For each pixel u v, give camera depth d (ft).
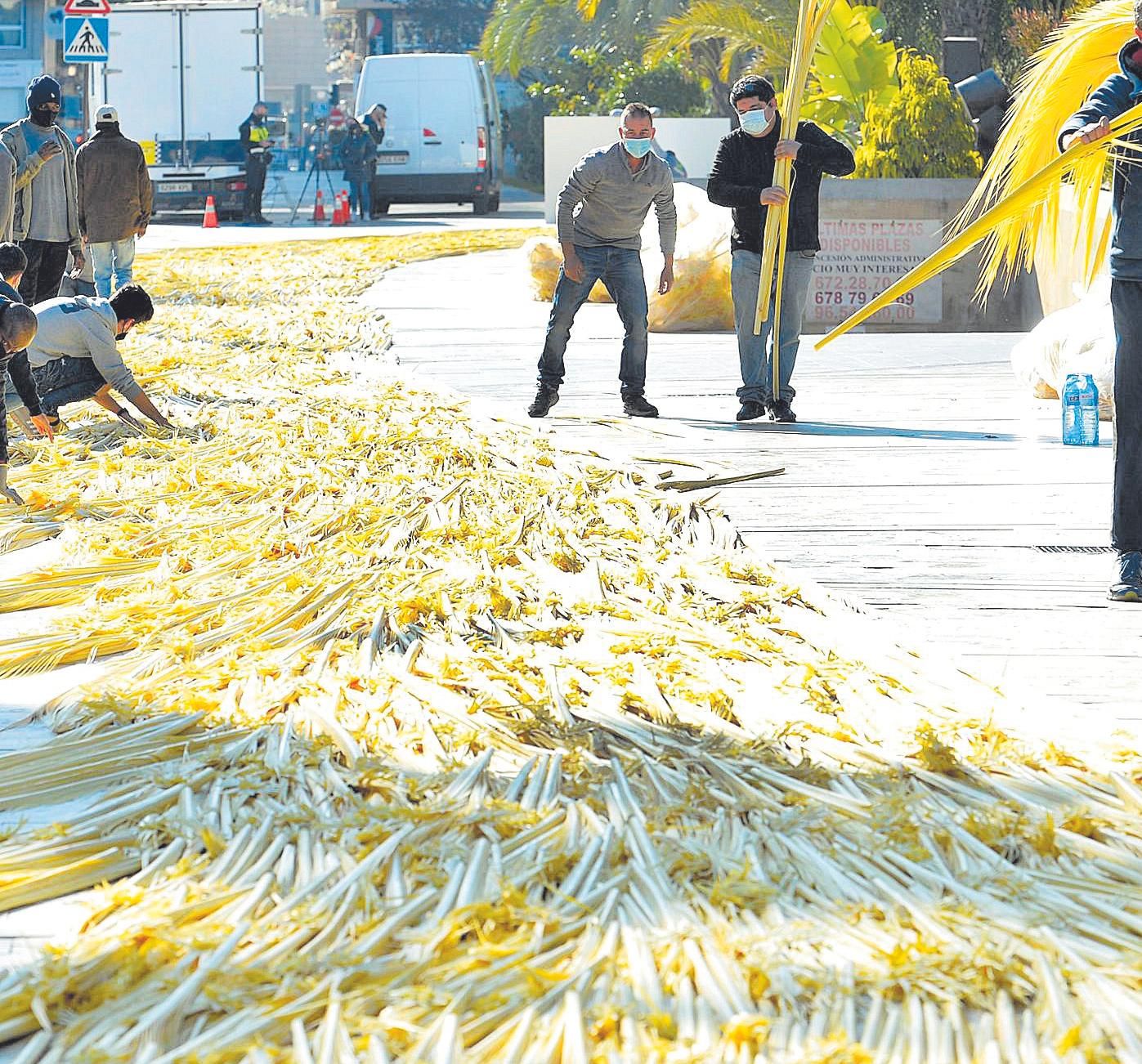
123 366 50.11
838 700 24.79
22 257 46.88
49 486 42.14
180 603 30.83
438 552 34.32
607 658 26.76
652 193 54.44
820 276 85.10
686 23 151.43
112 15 176.96
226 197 179.63
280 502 40.29
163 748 22.86
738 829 19.35
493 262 127.13
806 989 15.47
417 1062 14.23
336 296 99.86
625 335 55.67
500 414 54.60
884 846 18.75
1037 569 34.04
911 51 128.98
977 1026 14.93
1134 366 31.42
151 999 15.48
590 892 17.67
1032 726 23.21
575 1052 14.23
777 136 53.93
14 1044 15.23
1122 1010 14.80
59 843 19.58
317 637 28.27
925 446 48.93
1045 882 17.81
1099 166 33.91
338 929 16.79
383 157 192.54
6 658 27.94
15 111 224.33
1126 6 33.83
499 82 342.85
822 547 36.14
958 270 84.74
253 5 176.76
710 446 49.44
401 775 21.45
